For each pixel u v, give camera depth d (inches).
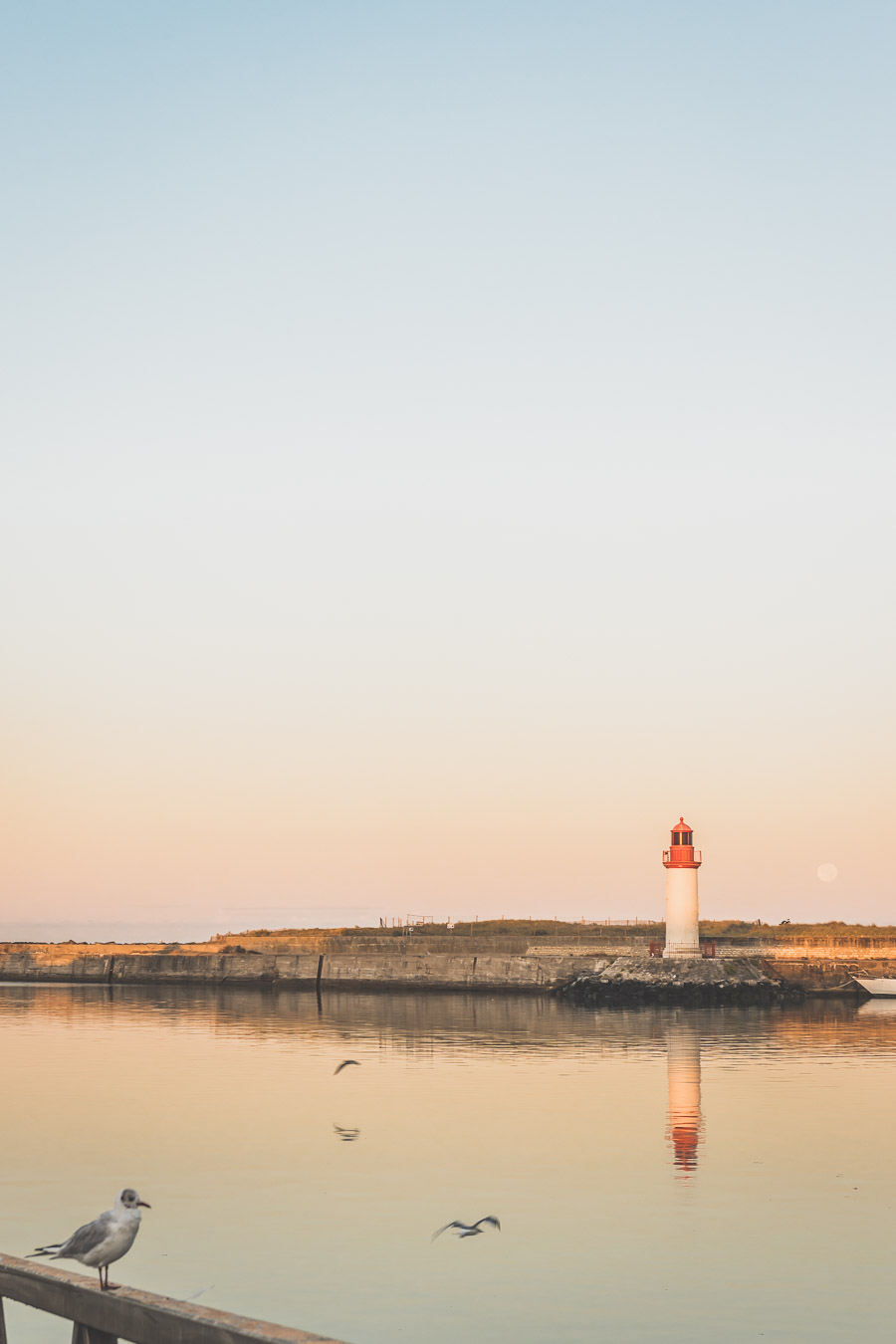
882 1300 795.4
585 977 3112.7
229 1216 980.6
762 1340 731.4
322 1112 1402.6
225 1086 1584.6
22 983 3897.6
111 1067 1763.0
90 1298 411.2
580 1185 1074.7
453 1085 1592.0
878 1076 1657.2
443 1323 750.5
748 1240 913.5
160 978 3828.7
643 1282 828.0
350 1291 811.4
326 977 3555.6
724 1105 1437.0
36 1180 1091.9
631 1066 1764.3
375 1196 1040.2
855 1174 1108.5
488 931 4069.9
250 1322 366.6
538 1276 840.9
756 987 2970.0
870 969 3061.0
